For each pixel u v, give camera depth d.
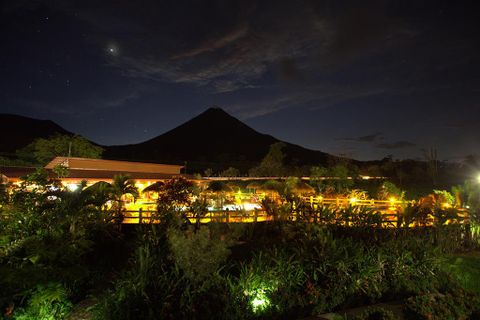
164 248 10.21
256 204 24.22
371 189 38.00
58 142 35.41
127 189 17.75
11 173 21.20
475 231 14.24
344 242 9.92
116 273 10.29
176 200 16.89
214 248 7.82
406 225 13.90
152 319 6.29
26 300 8.05
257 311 7.02
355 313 7.32
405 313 6.66
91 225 11.91
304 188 24.69
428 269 9.27
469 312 6.34
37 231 9.44
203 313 6.54
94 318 7.08
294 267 8.29
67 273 8.07
